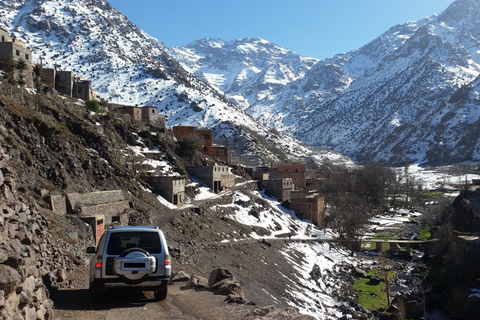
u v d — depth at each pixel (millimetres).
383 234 90438
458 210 86375
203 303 16188
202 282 20453
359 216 80438
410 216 112812
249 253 54094
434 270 59156
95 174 45125
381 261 68562
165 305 15477
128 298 16266
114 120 68562
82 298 16047
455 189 158250
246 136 186875
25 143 36500
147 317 13781
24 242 11211
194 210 57562
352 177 124125
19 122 37219
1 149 12023
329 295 53406
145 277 14266
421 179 189625
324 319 44062
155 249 14750
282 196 95375
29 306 9836
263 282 46969
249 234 64312
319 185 115625
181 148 80250
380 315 45938
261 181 97062
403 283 58875
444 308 49625
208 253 45719
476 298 46656
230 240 56875
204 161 85500
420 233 89500
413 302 48250
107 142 53938
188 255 40188
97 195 39844
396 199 139750
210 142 104812
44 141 39406
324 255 70250
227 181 83812
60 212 32750
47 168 36875
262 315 14562
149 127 85562
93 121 60688
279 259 58312
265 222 74312
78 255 25188
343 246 77688
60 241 24609
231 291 17969
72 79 83562
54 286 16844
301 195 94062
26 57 67188
